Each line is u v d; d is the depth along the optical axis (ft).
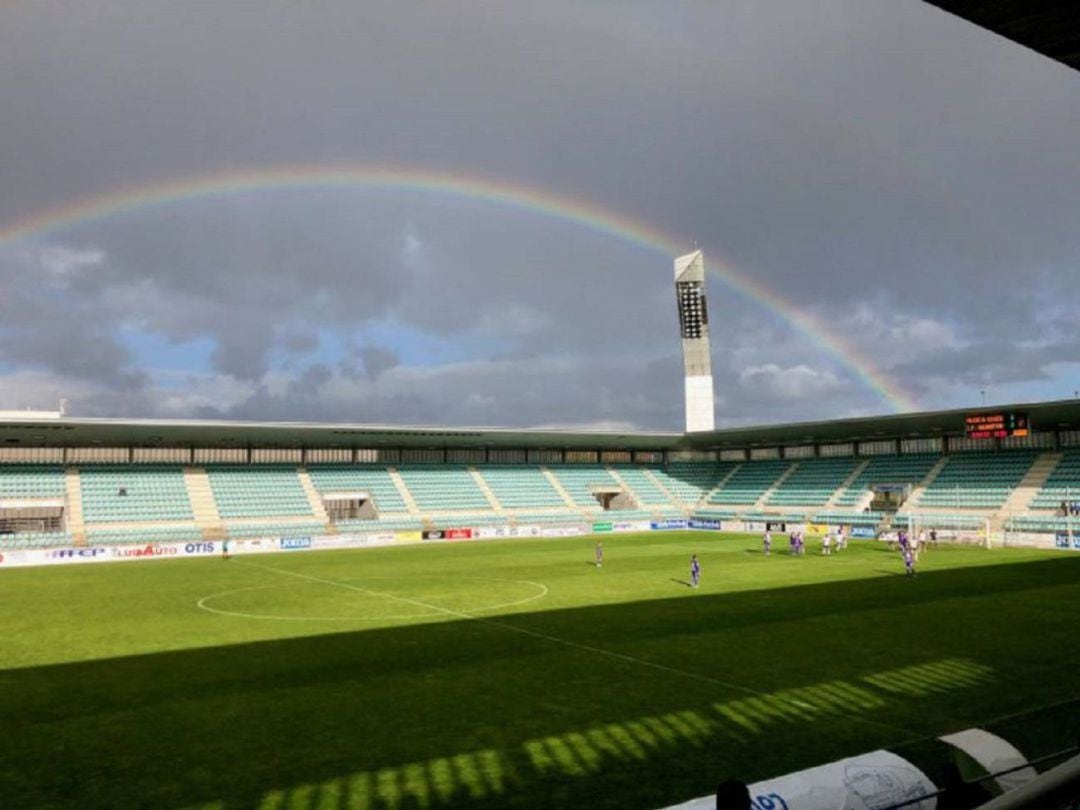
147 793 46.03
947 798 31.55
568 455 337.72
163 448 261.65
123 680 72.59
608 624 99.60
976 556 189.06
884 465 288.10
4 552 186.70
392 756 51.67
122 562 191.62
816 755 50.70
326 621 103.86
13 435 227.61
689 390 348.59
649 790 45.29
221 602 122.21
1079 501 220.64
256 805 44.09
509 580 147.54
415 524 262.06
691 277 343.46
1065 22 14.66
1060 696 63.87
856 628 94.89
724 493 322.14
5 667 78.23
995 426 229.45
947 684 68.13
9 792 46.42
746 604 115.24
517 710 61.72
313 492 268.82
